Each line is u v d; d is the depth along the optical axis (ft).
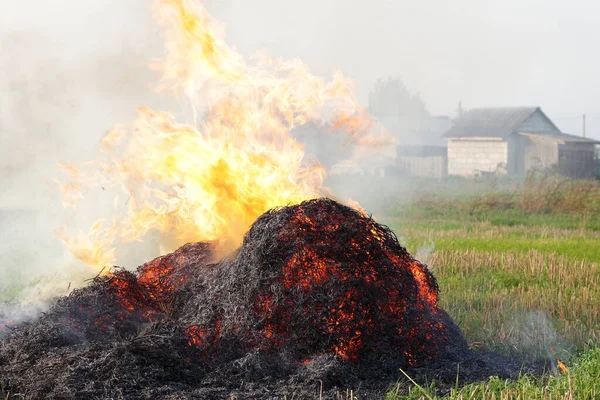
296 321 24.98
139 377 22.34
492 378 22.74
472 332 31.17
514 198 110.73
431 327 26.58
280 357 24.45
